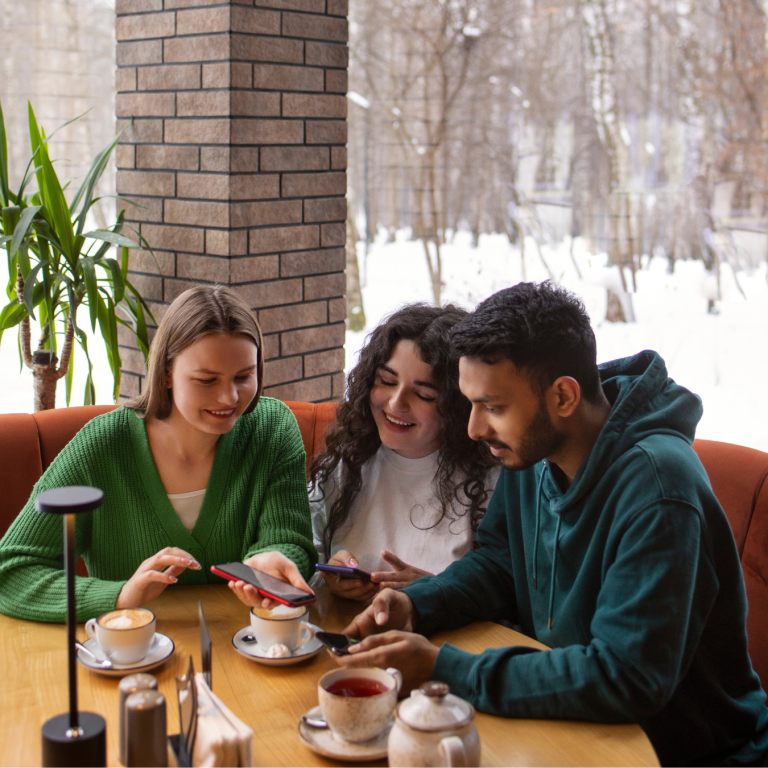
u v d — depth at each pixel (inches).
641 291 192.4
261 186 98.7
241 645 44.6
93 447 54.7
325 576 53.5
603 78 195.3
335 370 112.5
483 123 201.0
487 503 59.8
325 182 107.0
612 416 46.1
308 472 71.3
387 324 59.6
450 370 56.8
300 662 43.4
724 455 64.2
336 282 110.7
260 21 95.5
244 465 57.6
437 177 201.2
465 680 40.3
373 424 61.4
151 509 55.5
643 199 195.6
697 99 190.4
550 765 34.9
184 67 97.0
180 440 55.2
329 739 35.5
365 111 201.9
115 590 47.3
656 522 41.3
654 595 39.7
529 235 205.5
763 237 185.6
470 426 45.4
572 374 44.4
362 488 62.5
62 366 94.6
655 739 47.3
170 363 52.1
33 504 52.7
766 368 162.2
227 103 93.5
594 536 45.3
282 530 56.8
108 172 146.4
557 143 203.5
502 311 43.3
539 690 38.9
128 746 31.7
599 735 37.7
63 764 30.5
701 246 191.8
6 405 128.0
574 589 46.3
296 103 101.6
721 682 48.5
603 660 38.9
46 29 139.9
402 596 47.9
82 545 54.7
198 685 33.8
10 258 89.8
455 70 197.8
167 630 47.2
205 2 93.7
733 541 45.4
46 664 42.4
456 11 194.4
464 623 50.3
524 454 44.9
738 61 184.7
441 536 60.1
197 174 97.8
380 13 197.8
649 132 196.9
